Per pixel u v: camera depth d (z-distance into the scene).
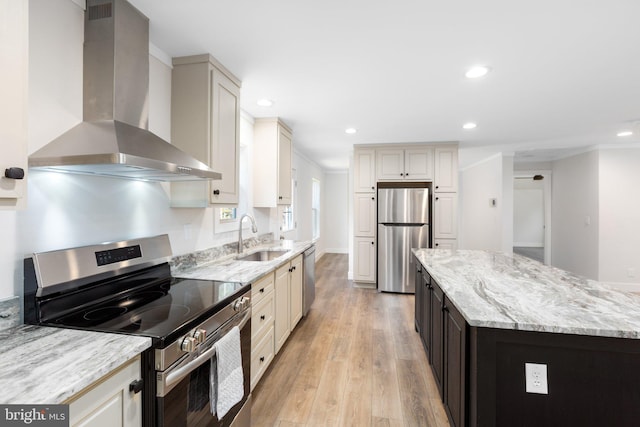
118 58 1.44
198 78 1.98
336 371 2.37
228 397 1.40
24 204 0.93
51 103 1.29
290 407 1.94
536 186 8.09
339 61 2.05
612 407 1.19
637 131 3.51
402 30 1.69
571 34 1.71
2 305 1.09
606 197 4.58
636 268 4.51
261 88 2.50
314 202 7.27
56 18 1.31
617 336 1.13
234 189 2.30
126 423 0.96
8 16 0.87
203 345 1.28
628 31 1.67
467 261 2.59
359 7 1.50
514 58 1.99
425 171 4.55
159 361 1.04
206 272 2.06
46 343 0.99
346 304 4.01
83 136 1.29
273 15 1.56
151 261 1.74
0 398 0.70
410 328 3.21
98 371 0.83
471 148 4.88
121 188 1.65
